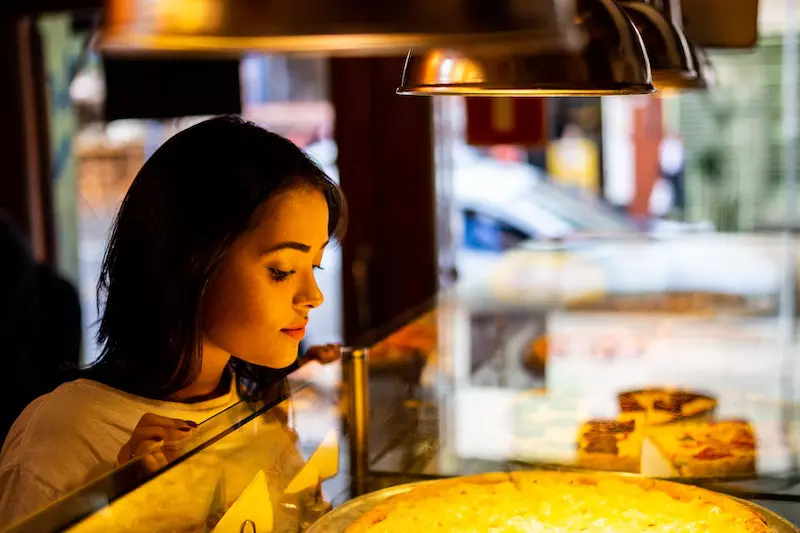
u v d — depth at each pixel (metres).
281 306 1.40
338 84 4.20
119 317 1.49
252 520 1.14
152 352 1.44
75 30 4.43
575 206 5.64
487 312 2.33
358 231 4.25
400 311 4.27
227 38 0.79
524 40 0.80
